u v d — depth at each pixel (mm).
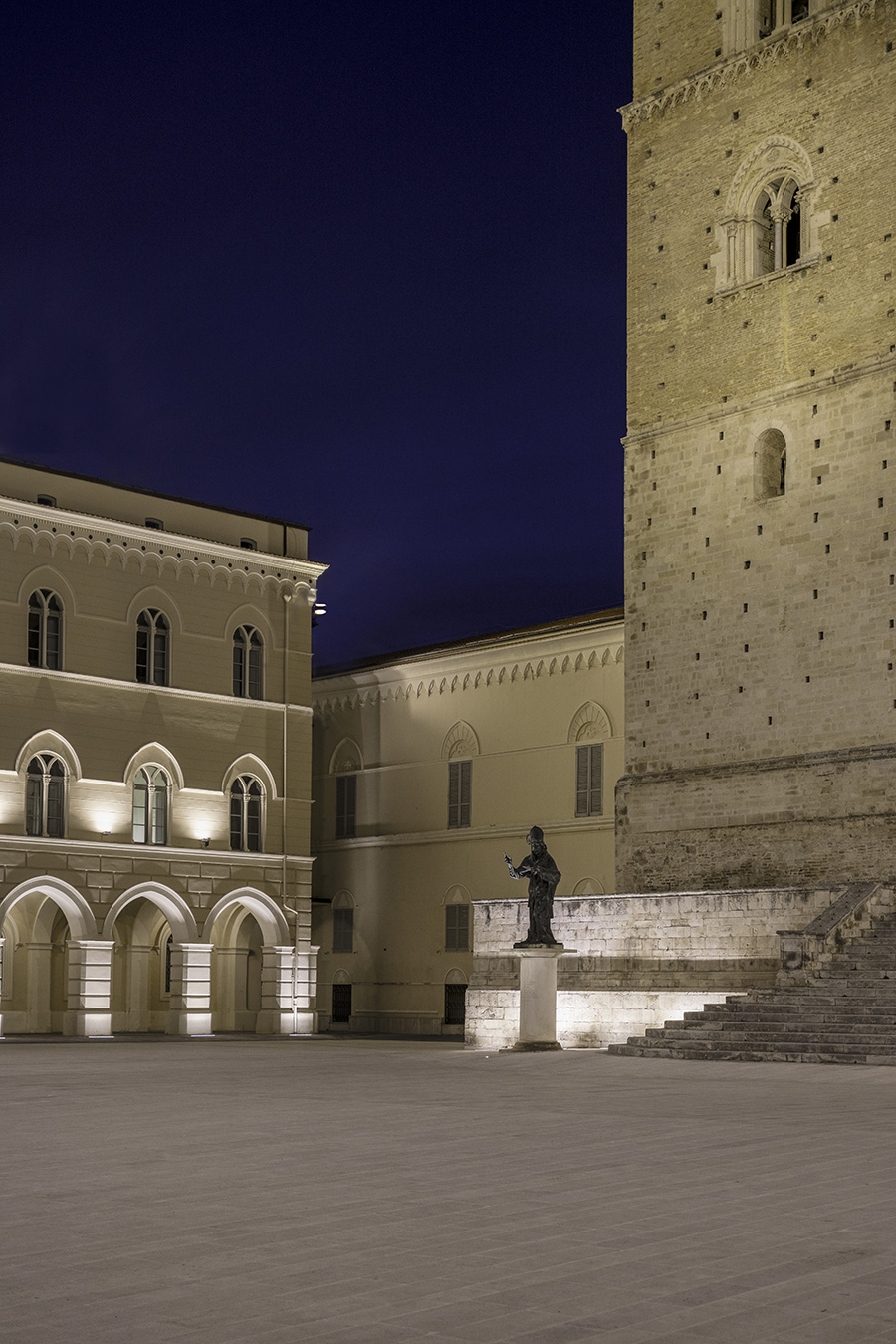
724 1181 15891
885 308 48781
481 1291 10641
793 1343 9242
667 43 56469
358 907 71625
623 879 54062
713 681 52281
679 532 53969
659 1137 20078
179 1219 13617
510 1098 26500
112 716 61406
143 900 67625
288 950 65500
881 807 46750
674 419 54531
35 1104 25297
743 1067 33844
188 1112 23766
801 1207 14188
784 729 49969
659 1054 37938
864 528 48469
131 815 61656
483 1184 15695
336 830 73312
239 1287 10805
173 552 63969
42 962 64375
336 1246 12273
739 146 53594
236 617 65938
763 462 51906
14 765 58312
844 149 50344
